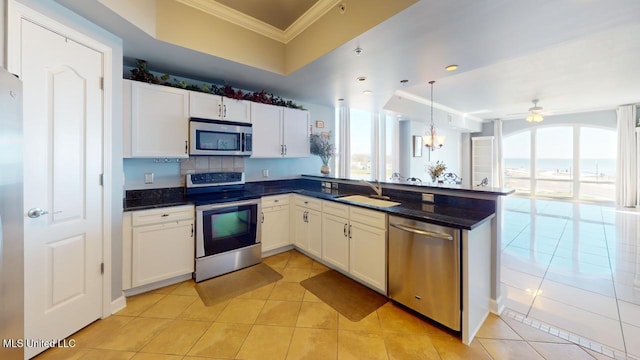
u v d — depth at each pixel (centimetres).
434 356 164
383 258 226
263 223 316
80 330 185
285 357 163
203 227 263
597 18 179
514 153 865
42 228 162
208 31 243
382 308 217
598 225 479
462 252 174
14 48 144
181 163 308
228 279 269
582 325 193
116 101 210
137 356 163
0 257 112
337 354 165
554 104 630
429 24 189
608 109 683
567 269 291
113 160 208
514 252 345
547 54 325
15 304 123
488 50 233
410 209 224
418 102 580
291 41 288
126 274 223
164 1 219
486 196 213
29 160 155
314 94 385
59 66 169
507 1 161
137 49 234
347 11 216
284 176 422
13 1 143
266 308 217
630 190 644
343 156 495
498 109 693
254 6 242
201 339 179
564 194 773
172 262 249
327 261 290
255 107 338
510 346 172
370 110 509
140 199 272
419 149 699
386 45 223
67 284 177
